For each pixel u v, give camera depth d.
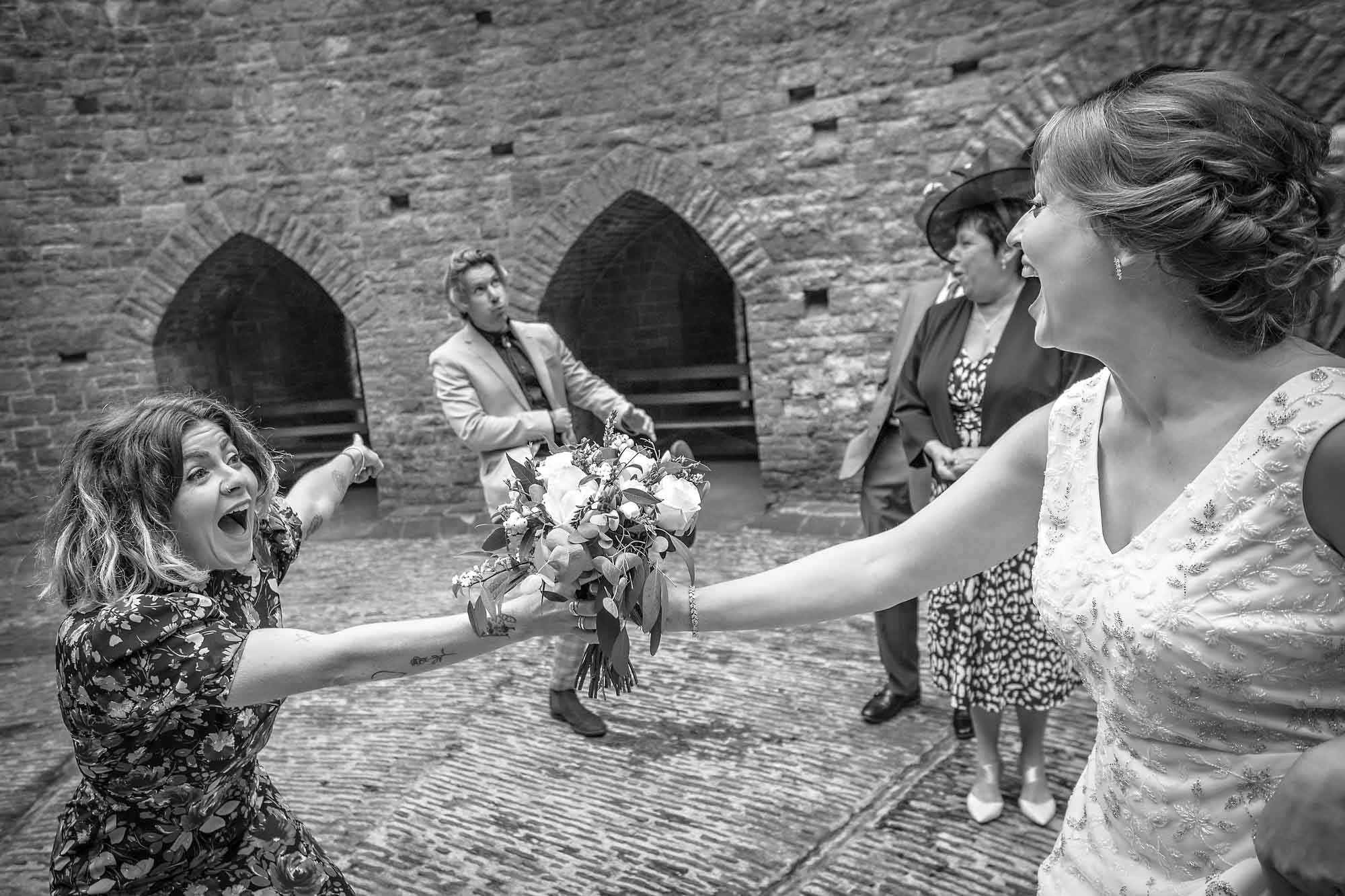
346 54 8.05
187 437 1.59
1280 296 0.97
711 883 2.80
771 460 7.69
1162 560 1.05
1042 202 1.08
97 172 8.34
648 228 8.91
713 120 7.42
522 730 3.91
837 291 7.27
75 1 8.09
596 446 1.67
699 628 1.53
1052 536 1.21
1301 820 0.88
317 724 4.18
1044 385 2.84
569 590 1.48
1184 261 0.96
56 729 4.36
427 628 1.54
